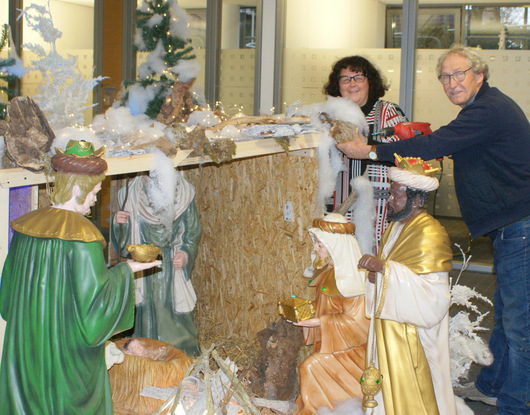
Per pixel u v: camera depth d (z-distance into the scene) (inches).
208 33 305.1
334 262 117.6
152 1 155.1
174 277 155.9
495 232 137.6
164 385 116.2
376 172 153.9
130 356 117.6
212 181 173.2
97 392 90.4
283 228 155.9
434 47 276.1
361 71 155.8
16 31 329.4
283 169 153.0
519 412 130.4
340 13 283.3
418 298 102.7
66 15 327.9
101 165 86.9
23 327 83.5
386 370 106.5
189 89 147.7
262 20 295.1
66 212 85.2
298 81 296.5
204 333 173.2
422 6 275.3
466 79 133.6
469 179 134.8
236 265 170.7
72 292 83.7
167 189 108.8
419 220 107.7
